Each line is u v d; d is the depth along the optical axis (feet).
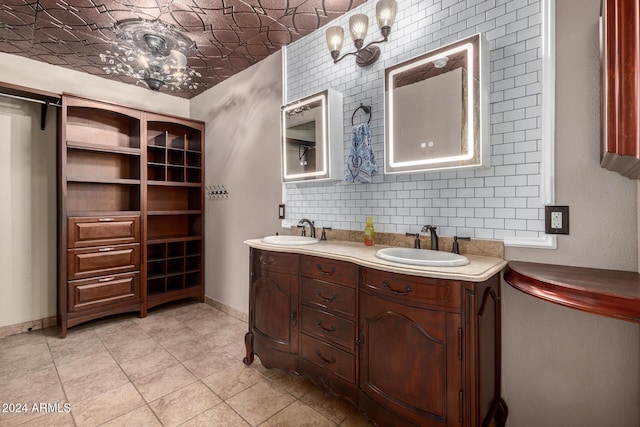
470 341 3.92
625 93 2.91
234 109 10.54
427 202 6.05
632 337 4.19
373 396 4.81
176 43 8.45
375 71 6.82
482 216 5.37
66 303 8.77
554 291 3.54
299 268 6.10
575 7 4.47
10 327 8.96
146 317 10.33
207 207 11.88
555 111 4.63
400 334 4.47
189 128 12.46
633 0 2.83
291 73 8.58
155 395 6.06
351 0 6.72
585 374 4.48
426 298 4.21
